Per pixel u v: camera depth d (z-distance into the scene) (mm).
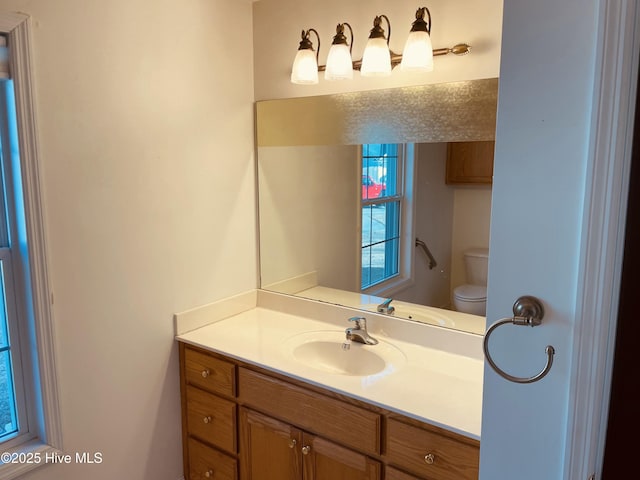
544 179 973
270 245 2363
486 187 1762
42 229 1565
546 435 1042
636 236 812
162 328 2004
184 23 1949
